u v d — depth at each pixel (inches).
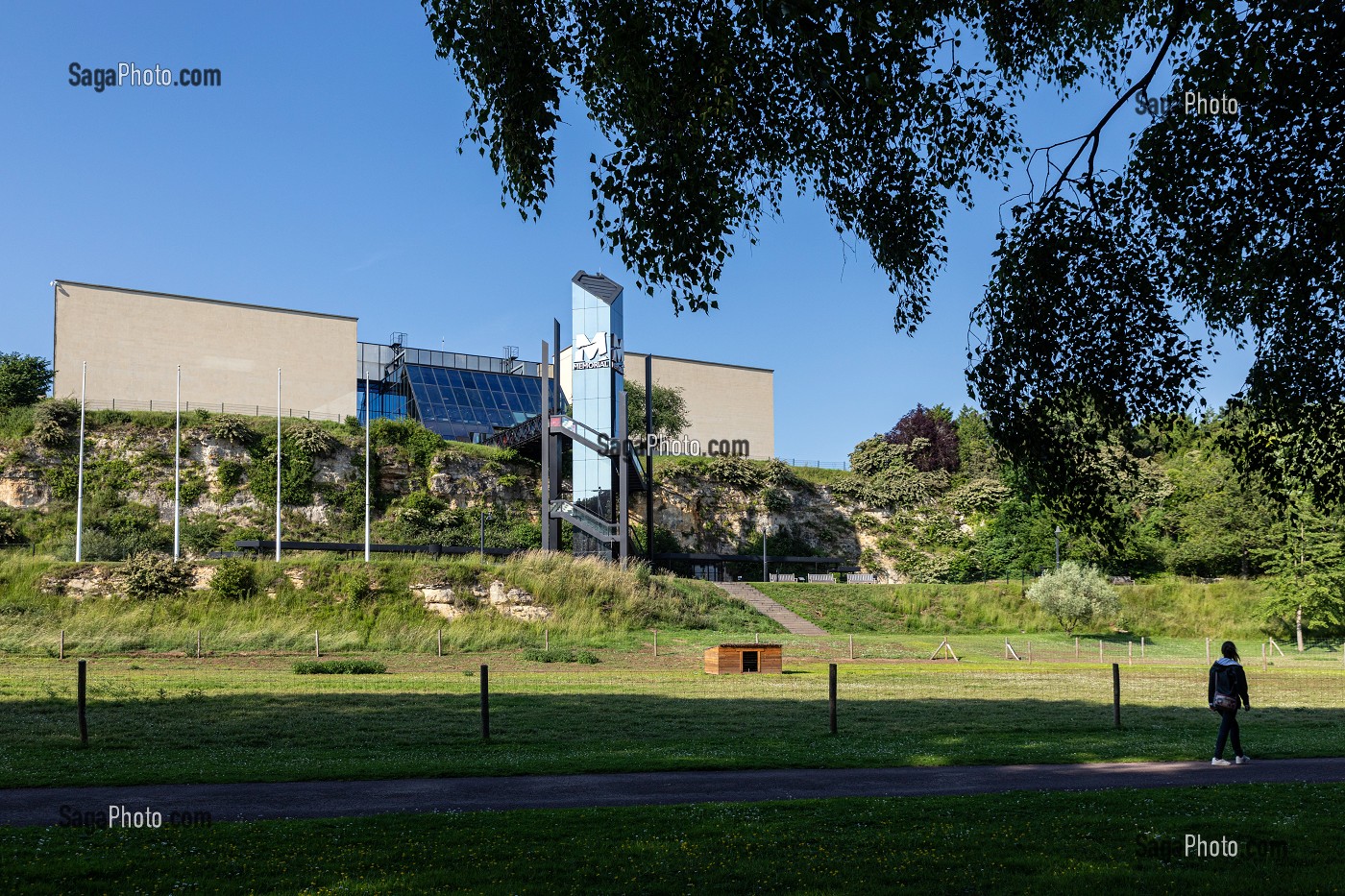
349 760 620.1
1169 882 312.2
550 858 344.8
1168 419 498.6
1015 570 3169.3
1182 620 2571.4
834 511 3656.5
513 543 2940.5
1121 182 490.0
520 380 3939.5
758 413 4306.1
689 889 306.2
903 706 987.3
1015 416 513.0
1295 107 421.4
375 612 1947.6
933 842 367.9
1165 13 540.4
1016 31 554.3
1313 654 2213.3
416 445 3038.9
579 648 1796.3
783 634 2165.4
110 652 1549.0
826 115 490.0
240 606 1875.0
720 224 450.0
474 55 457.4
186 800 477.7
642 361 4045.3
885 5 410.9
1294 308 486.0
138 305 3105.3
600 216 454.9
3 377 2859.3
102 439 2736.2
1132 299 492.1
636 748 685.9
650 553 2723.9
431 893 299.6
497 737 752.3
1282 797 466.9
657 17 437.7
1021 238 507.2
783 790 507.5
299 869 328.2
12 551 2351.1
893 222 531.8
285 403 3287.4
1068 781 540.1
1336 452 489.7
